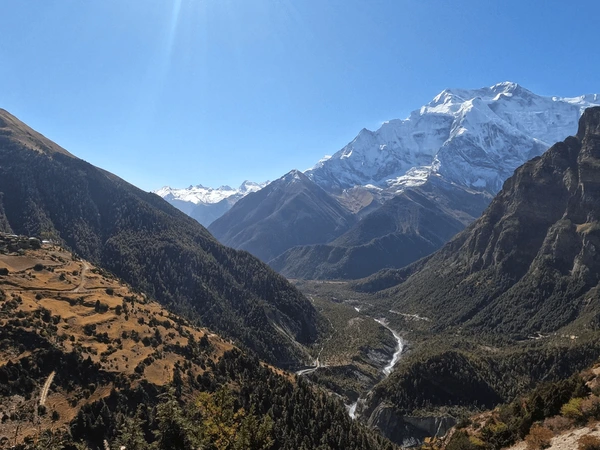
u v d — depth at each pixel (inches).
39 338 2992.1
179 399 2979.8
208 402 1878.7
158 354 3420.3
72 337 3245.6
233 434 1747.0
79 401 2682.1
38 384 2687.0
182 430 1497.3
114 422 2559.1
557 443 1504.7
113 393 2795.3
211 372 3489.2
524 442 1808.6
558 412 1892.2
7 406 2442.2
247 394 3280.0
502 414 2452.0
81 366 2920.8
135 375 3021.7
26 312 3299.7
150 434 2551.7
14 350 2849.4
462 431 2493.8
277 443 2768.2
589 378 2122.3
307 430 3043.8
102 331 3538.4
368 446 3164.4
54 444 1635.1
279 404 3265.3
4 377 2600.9
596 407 1622.8
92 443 2402.8
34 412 2471.7
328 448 2864.2
